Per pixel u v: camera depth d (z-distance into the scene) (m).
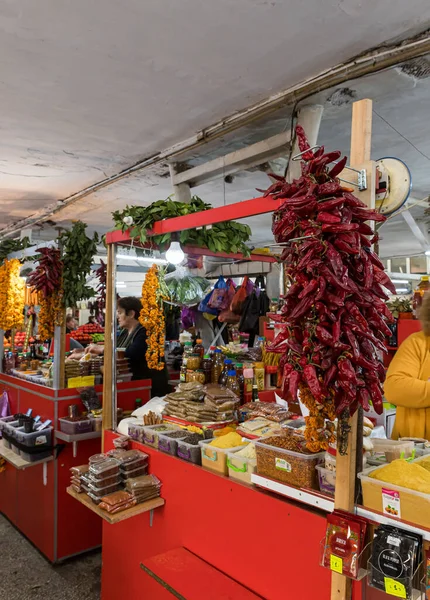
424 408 2.06
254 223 6.35
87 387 3.38
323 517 1.51
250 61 2.48
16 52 2.38
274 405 2.40
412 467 1.37
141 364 3.84
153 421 2.50
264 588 1.69
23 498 3.70
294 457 1.62
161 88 2.78
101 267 4.46
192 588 1.75
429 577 1.18
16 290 4.30
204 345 4.42
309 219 1.33
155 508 2.25
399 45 2.30
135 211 2.57
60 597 2.89
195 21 2.12
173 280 2.97
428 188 4.93
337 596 1.40
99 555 3.40
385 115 3.09
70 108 3.06
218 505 1.89
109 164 4.25
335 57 2.45
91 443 3.40
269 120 3.14
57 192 5.29
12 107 3.05
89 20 2.11
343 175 1.49
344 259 1.30
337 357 1.27
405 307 4.43
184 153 3.76
